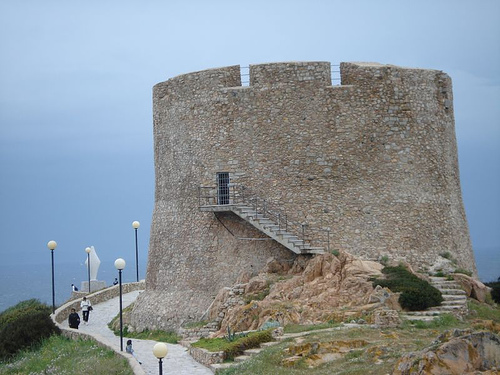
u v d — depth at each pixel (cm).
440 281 3834
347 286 3525
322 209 4084
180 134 4434
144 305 4459
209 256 4244
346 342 2689
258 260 4116
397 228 4103
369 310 3231
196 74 4369
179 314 4203
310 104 4153
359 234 4069
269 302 3534
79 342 3862
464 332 2233
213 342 3309
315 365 2550
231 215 4219
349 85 4166
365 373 2286
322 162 4116
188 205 4366
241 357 2928
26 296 16450
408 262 4078
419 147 4212
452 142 4453
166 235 4481
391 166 4141
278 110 4178
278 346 2816
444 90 4356
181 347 3631
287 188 4125
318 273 3728
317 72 4159
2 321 4997
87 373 3030
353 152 4122
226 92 4259
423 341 2661
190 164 4366
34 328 4300
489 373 2022
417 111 4225
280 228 4025
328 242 4050
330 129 4134
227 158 4238
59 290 18800
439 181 4278
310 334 2936
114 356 3300
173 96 4488
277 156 4156
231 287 4066
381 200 4106
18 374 3531
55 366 3425
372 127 4147
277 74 4191
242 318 3500
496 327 3169
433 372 2055
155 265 4547
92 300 5647
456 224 4369
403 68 4222
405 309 3325
